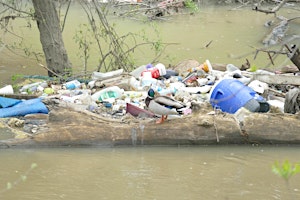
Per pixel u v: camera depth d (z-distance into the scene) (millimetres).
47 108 16172
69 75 19609
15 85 18906
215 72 18406
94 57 23406
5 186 11328
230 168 12484
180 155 13227
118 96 16828
